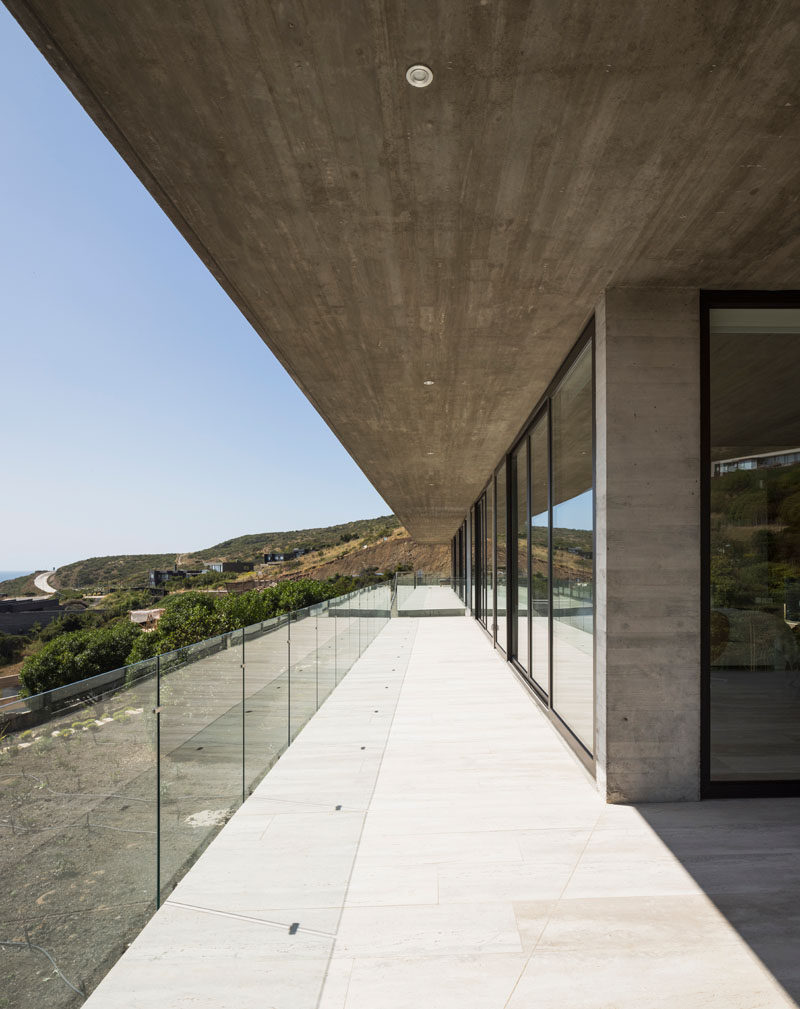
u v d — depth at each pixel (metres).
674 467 3.79
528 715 6.06
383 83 2.07
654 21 1.80
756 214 2.98
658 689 3.74
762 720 3.86
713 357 3.99
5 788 1.92
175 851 3.08
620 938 2.36
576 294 3.93
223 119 2.26
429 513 20.19
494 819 3.53
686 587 3.75
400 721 5.89
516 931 2.42
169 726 3.06
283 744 5.02
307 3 1.72
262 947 2.38
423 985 2.11
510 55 1.94
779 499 3.98
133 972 2.25
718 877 2.81
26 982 1.96
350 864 3.03
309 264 3.48
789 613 3.98
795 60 1.96
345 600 8.57
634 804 3.71
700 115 2.25
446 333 4.65
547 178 2.67
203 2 1.72
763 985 2.07
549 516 6.03
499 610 11.23
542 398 6.53
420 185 2.72
